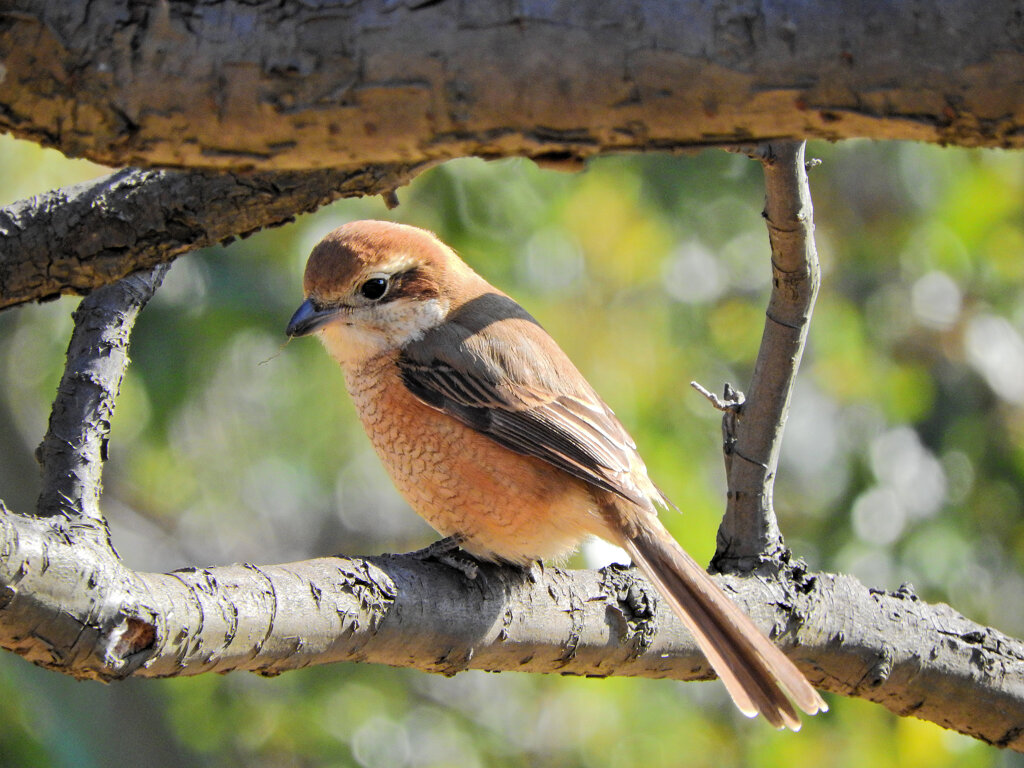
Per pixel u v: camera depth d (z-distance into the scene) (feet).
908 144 42.91
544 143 12.35
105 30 12.16
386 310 26.53
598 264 42.50
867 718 37.76
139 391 45.14
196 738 43.45
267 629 16.61
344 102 12.14
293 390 47.01
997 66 11.41
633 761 41.09
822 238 44.19
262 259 41.98
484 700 49.19
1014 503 41.98
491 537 25.44
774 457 22.41
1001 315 42.78
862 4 11.55
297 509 54.65
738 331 43.47
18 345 47.14
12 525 14.35
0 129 12.78
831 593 22.48
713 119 12.00
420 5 11.93
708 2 11.77
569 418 25.64
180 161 12.80
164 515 54.44
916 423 42.68
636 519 24.22
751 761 40.50
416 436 25.72
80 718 37.55
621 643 20.93
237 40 12.10
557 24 11.82
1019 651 23.34
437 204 41.81
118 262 17.39
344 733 43.75
